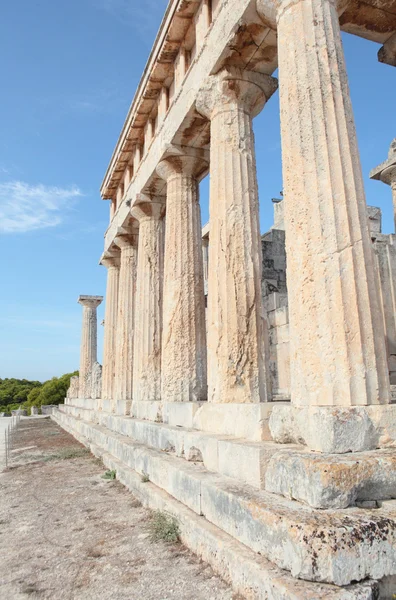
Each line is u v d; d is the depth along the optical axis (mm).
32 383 97188
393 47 8078
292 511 4211
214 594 4430
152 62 11609
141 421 11258
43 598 4754
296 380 5383
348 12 7496
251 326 7496
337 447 4598
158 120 12219
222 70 8344
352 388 4887
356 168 5496
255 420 6277
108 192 18672
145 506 7930
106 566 5449
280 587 3660
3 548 6355
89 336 34156
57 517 7742
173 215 11148
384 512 4074
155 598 4496
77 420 21625
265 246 19031
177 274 10680
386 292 12492
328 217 5289
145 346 13328
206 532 5285
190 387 10109
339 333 5016
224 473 6234
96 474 11375
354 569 3627
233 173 8031
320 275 5219
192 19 10008
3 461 14898
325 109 5578
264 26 7445
